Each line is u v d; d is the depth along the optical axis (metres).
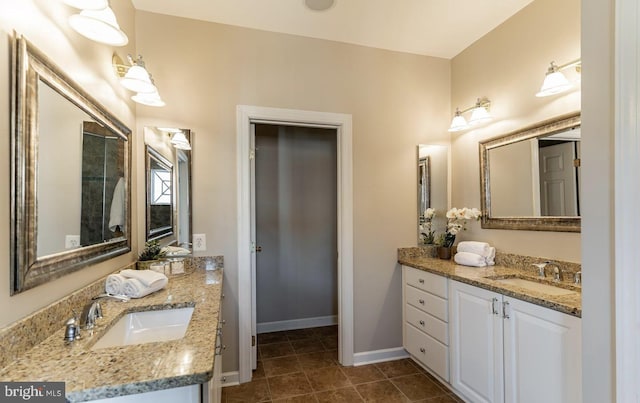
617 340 1.00
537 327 1.53
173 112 2.22
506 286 1.77
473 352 1.94
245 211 2.33
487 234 2.52
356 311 2.61
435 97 2.86
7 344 0.85
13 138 0.92
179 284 1.80
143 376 0.79
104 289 1.50
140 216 2.12
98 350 0.95
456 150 2.85
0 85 0.87
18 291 0.92
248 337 2.33
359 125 2.64
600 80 1.06
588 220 1.11
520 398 1.62
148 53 2.17
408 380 2.34
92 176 1.41
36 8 1.03
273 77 2.42
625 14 0.97
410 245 2.77
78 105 1.28
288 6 2.13
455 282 2.10
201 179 2.27
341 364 2.59
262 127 3.42
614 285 1.02
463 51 2.76
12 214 0.91
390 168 2.72
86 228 1.35
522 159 2.20
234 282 2.31
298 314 3.49
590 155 1.10
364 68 2.66
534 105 2.12
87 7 1.08
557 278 1.91
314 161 3.55
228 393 2.17
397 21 2.32
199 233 2.26
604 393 1.05
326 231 3.58
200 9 2.16
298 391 2.20
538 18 2.09
